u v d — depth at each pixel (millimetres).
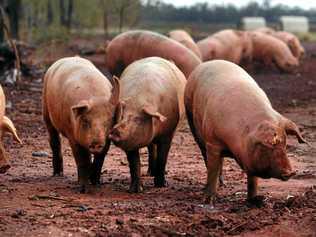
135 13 93750
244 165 18766
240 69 21219
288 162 18078
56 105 21891
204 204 19938
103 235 17109
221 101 19672
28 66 48500
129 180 23562
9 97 40719
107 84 21312
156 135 21844
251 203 19844
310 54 79750
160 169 22672
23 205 19766
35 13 88625
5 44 44719
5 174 24172
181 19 132250
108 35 93312
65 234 17281
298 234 17375
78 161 21547
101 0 85750
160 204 19938
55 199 20469
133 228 17562
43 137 31047
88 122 20078
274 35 69500
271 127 18094
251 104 19109
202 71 21672
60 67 22750
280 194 21328
